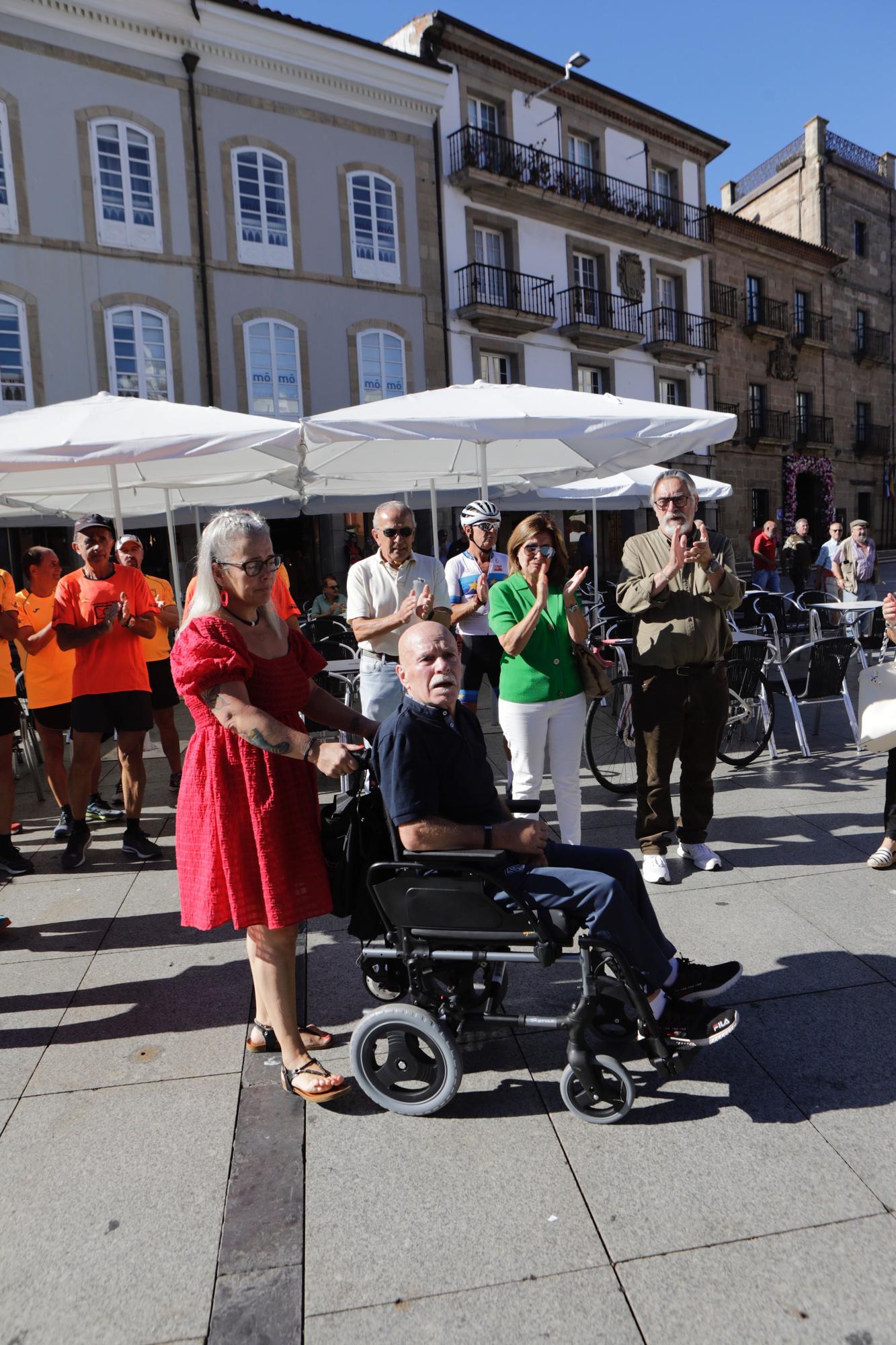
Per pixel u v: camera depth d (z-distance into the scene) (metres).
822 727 7.09
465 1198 2.15
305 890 2.45
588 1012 2.37
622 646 7.68
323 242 16.48
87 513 10.20
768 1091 2.51
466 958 2.43
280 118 15.89
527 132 19.31
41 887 4.35
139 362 14.86
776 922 3.55
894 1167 2.19
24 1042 2.95
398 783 2.39
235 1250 2.02
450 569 5.50
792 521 27.12
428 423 4.93
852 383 29.44
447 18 17.42
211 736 2.42
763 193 30.23
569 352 20.42
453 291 18.28
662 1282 1.87
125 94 14.42
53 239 13.96
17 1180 2.28
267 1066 2.77
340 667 6.71
